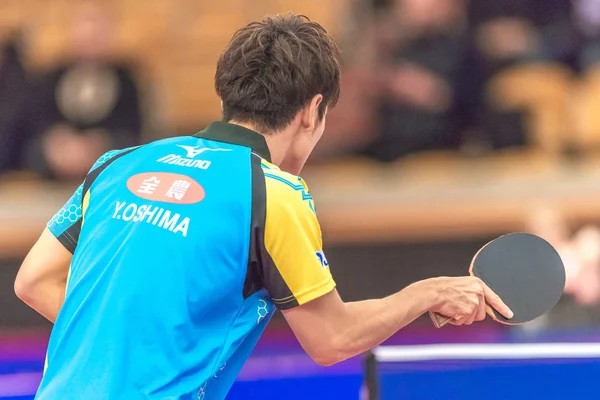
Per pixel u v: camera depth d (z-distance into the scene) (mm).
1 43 15008
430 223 12344
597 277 10094
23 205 13023
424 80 13352
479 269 4715
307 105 4398
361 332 4234
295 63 4316
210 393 4164
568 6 14172
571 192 12266
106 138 13695
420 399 5297
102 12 13992
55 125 13852
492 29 13695
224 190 4109
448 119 13445
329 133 13570
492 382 5312
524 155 13414
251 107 4363
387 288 12227
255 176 4129
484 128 13414
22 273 4598
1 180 13766
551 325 9844
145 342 3924
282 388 6680
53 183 13648
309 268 4070
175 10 17344
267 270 4055
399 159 13422
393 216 12375
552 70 13992
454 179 12945
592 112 13883
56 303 4578
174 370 3916
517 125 13484
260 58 4348
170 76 16703
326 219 12422
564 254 10250
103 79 13773
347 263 12289
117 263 4086
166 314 3949
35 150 13742
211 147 4328
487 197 12383
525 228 12133
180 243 4023
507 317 4664
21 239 12500
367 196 12695
